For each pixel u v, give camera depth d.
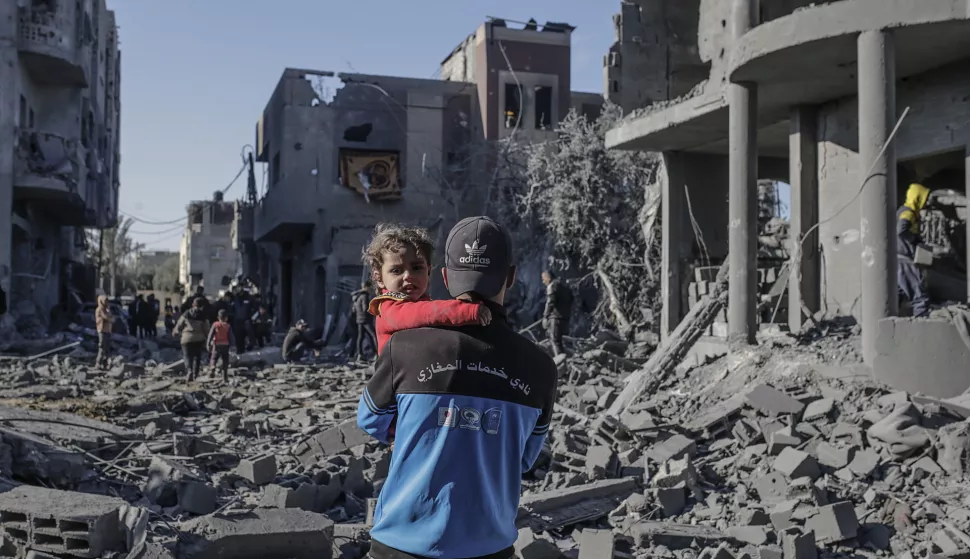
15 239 27.12
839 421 8.27
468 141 32.94
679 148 16.81
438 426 2.39
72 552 4.90
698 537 6.07
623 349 18.02
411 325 2.48
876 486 6.97
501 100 31.98
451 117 32.84
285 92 31.16
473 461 2.39
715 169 17.41
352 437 8.83
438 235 31.56
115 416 11.41
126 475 7.51
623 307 22.09
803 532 6.10
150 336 28.97
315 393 14.41
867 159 9.88
